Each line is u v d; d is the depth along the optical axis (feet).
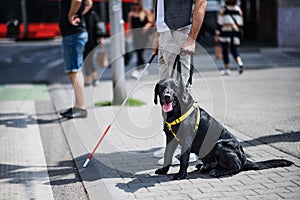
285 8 68.08
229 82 39.58
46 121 27.17
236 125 24.90
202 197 15.23
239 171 17.42
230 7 42.75
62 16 26.23
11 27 94.12
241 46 72.33
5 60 62.39
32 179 17.93
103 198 15.55
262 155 19.56
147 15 40.88
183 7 18.39
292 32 68.59
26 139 23.50
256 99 32.01
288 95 33.24
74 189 16.87
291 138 21.91
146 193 15.78
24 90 38.14
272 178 16.69
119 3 30.19
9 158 20.49
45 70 51.01
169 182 16.78
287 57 57.57
